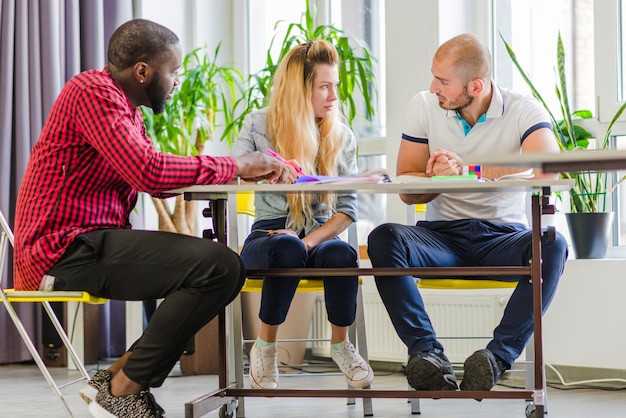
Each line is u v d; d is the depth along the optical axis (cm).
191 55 518
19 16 481
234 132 490
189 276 241
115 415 243
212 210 277
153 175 242
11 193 485
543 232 270
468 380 262
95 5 505
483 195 319
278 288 296
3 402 357
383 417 310
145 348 243
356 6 511
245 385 389
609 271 380
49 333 475
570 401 343
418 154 329
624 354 376
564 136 411
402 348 441
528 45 448
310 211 319
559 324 394
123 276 245
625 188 416
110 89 250
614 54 411
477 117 318
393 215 464
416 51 450
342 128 328
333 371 454
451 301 423
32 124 486
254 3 564
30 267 251
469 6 456
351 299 302
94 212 257
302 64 319
